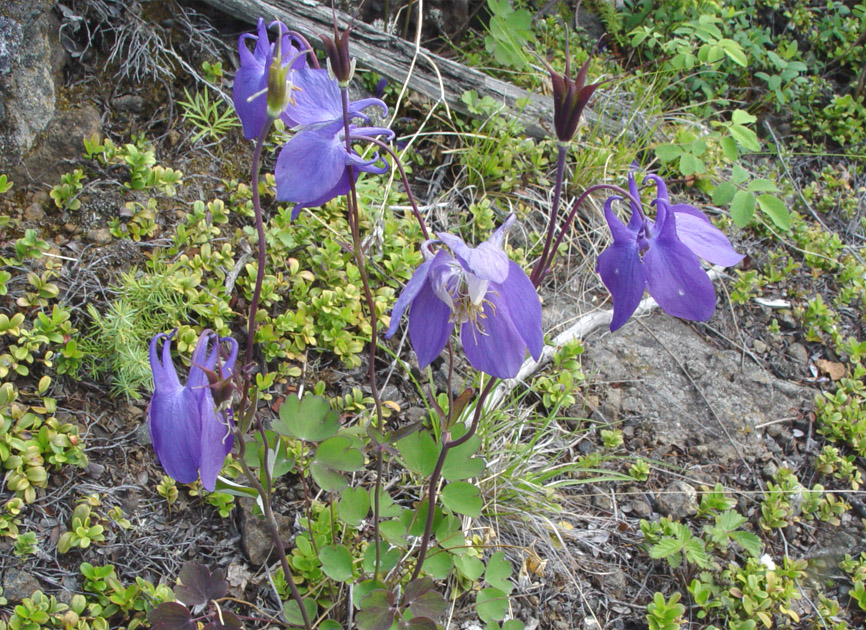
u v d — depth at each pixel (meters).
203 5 0.61
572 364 0.56
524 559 0.48
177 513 0.45
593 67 0.77
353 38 0.64
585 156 0.67
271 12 0.60
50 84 0.53
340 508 0.41
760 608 0.48
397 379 0.54
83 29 0.56
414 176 0.65
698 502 0.54
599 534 0.51
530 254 0.64
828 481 0.56
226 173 0.58
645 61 0.84
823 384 0.62
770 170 0.80
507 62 0.68
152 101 0.57
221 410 0.29
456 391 0.54
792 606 0.50
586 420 0.56
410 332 0.33
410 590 0.39
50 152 0.53
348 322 0.53
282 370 0.51
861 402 0.61
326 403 0.40
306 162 0.33
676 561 0.49
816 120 0.86
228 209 0.56
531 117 0.70
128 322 0.47
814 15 0.96
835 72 0.93
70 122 0.54
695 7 0.83
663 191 0.32
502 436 0.53
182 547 0.44
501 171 0.65
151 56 0.57
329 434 0.40
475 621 0.46
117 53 0.56
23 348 0.45
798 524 0.54
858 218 0.78
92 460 0.45
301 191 0.33
